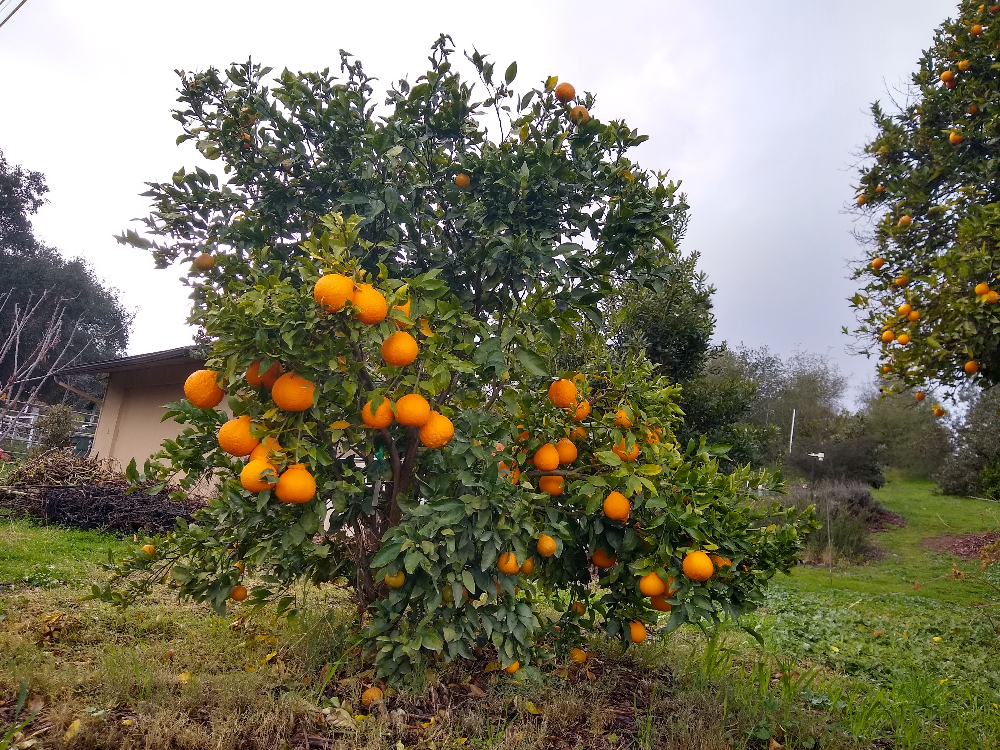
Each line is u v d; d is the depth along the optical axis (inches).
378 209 111.0
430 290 100.8
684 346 337.7
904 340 240.2
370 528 129.0
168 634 139.5
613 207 120.3
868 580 396.8
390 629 111.9
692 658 137.6
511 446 119.2
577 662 136.4
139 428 465.4
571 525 130.9
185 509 294.5
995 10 293.9
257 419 97.4
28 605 153.6
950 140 294.8
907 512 692.1
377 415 98.6
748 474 140.0
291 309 89.1
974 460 804.0
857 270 323.3
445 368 98.2
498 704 109.0
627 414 121.6
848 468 887.7
